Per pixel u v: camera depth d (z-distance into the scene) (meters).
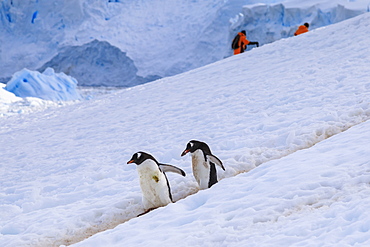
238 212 17.22
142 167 21.06
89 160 34.38
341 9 121.75
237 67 62.50
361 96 33.56
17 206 26.42
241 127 34.00
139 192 24.75
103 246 17.12
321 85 40.34
